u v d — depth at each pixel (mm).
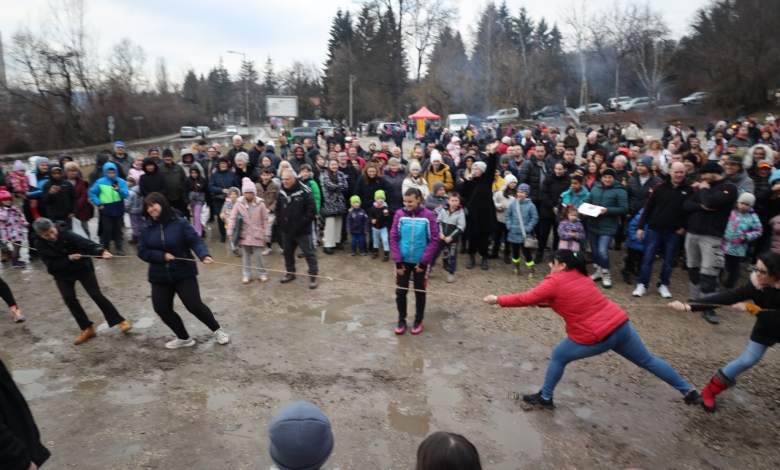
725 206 6648
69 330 6625
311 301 7629
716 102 37344
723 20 38906
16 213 9344
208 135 64125
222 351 5996
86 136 43000
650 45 48281
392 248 6316
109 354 5930
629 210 8906
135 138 51500
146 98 60812
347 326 6727
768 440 4383
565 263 4551
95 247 6043
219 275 8883
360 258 9906
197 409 4789
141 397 5004
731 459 4141
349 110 62000
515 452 4199
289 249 8250
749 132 18281
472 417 4695
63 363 5715
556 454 4184
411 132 45344
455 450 1920
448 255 8430
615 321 4453
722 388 4660
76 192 9523
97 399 4969
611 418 4688
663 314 7102
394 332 6543
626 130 21422
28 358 5840
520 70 52375
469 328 6672
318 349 6055
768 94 36531
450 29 64062
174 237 5727
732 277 7500
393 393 5094
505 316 7055
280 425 1991
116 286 8281
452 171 11109
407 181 9461
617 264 9430
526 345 6180
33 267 9438
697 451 4234
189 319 6938
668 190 7289
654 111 42312
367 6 56062
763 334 4457
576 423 4613
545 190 8953
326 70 74438
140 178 10195
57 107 40906
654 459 4133
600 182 8008
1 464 2225
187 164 10703
